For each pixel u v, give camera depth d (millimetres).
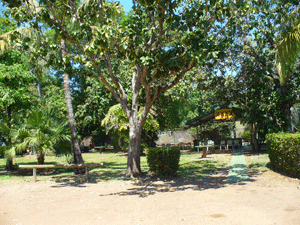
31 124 11836
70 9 10031
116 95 10344
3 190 7980
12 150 11328
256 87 16234
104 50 8375
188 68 8742
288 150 7887
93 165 9344
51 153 12086
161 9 8375
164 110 20750
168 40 9391
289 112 15508
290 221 4207
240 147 23906
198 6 9031
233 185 7387
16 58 14008
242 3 8344
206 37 8859
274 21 13914
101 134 35125
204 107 30672
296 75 15109
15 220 4844
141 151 22703
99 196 6805
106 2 9266
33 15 8766
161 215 4844
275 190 6461
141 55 8141
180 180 8797
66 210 5473
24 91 13680
